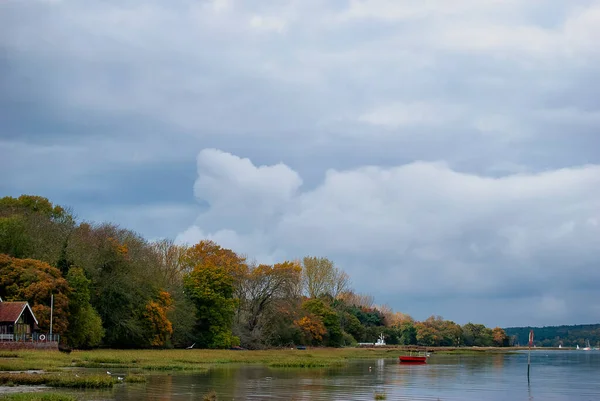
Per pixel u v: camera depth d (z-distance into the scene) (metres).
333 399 50.56
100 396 46.78
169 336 120.88
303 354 133.75
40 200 129.75
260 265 158.50
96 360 80.12
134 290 112.38
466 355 188.12
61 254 103.19
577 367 124.38
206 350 126.44
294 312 162.75
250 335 150.38
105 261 109.75
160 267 135.88
